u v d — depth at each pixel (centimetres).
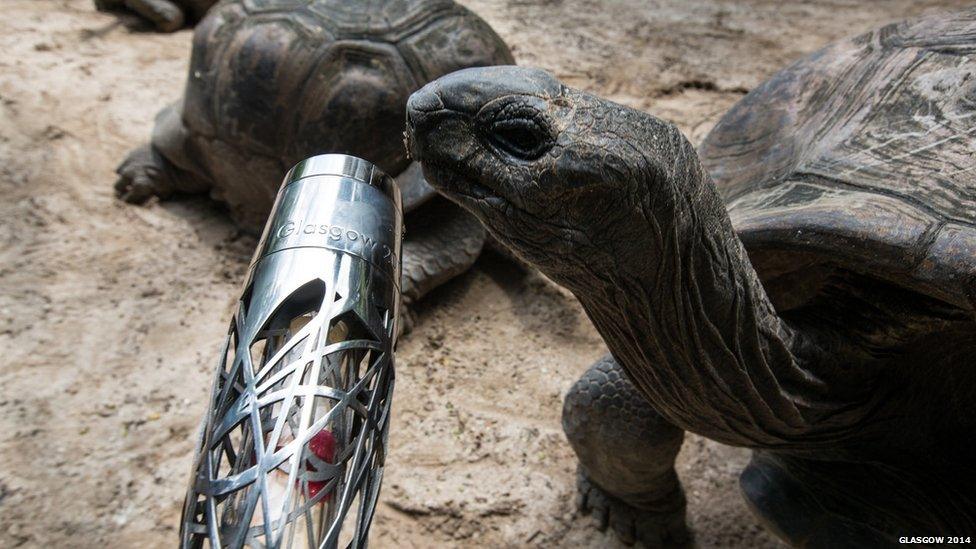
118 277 107
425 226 104
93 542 75
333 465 32
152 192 123
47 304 101
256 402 32
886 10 211
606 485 75
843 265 50
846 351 54
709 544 79
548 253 41
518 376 97
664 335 46
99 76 154
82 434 85
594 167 37
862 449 60
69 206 119
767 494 65
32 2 185
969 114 53
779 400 51
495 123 38
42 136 133
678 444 67
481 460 86
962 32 60
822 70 66
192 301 105
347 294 35
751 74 170
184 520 31
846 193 52
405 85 103
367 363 38
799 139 61
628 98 158
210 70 110
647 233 41
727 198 62
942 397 57
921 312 50
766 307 50
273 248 36
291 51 104
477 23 113
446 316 105
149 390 91
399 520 79
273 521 30
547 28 188
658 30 192
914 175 50
